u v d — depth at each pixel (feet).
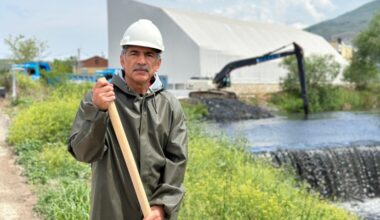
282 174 34.01
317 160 48.91
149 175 7.73
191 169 25.99
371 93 176.86
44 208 18.93
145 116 7.74
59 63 108.17
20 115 41.24
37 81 82.79
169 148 8.07
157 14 176.76
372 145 53.42
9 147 32.99
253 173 28.53
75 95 52.34
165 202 7.70
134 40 7.52
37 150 30.45
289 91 159.84
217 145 35.73
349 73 184.03
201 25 184.14
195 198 19.67
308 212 20.01
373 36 178.91
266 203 19.10
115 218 7.72
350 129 82.02
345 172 49.47
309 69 156.66
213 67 169.78
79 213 16.93
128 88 7.73
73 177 23.95
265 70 183.21
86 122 7.14
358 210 39.88
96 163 7.79
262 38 211.20
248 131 78.28
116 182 7.72
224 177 25.46
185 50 169.37
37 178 23.81
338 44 346.74
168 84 153.28
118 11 188.55
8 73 76.89
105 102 7.12
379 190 49.75
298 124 93.35
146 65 7.59
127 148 7.36
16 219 18.12
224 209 18.38
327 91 156.35
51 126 33.63
